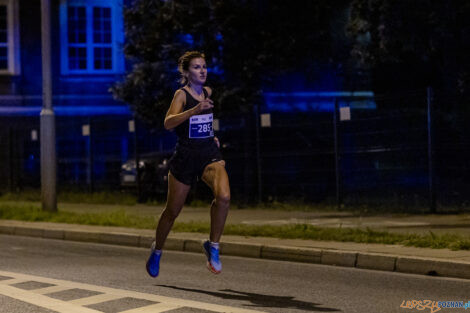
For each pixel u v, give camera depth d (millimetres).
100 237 24219
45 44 31062
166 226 13781
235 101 37375
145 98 40219
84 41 51875
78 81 51750
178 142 13398
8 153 50719
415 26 33094
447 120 37000
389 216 26938
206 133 13305
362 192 34688
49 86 31516
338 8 38594
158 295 13164
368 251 17500
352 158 36438
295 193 35500
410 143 36531
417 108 38906
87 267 17641
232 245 20156
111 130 50938
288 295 13391
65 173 50125
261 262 18547
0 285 14328
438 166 35875
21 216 30156
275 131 37500
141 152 42594
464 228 22203
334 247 18469
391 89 42688
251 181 36375
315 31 38094
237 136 37531
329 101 43656
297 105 43156
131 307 11930
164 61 39438
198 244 20984
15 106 51281
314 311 11797
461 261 15516
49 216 29703
